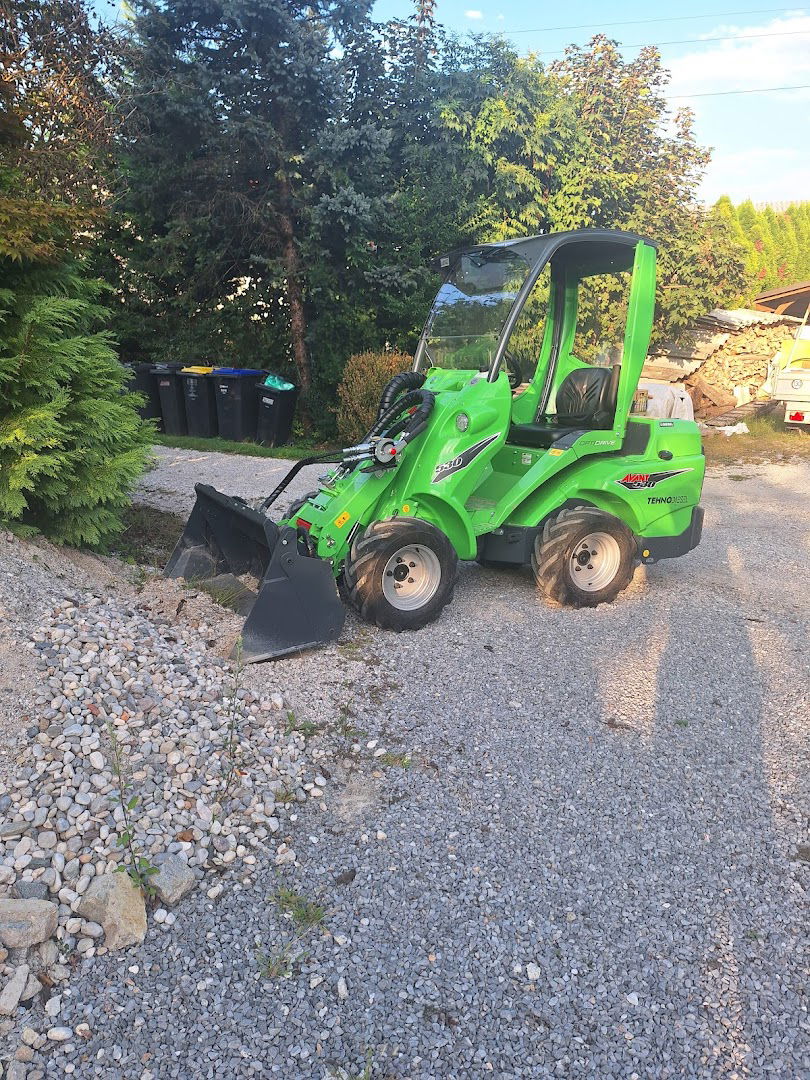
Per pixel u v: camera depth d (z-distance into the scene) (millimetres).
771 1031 2438
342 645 5000
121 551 6234
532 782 3680
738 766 3854
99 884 2770
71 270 5805
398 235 13828
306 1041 2373
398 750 3900
